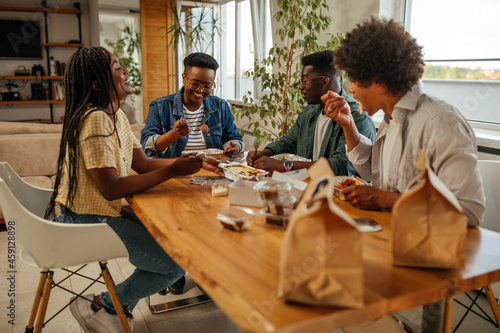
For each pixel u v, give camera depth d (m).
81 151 1.66
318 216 0.86
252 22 5.49
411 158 1.43
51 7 7.78
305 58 2.40
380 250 1.14
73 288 2.53
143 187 1.69
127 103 7.49
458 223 1.00
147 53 6.98
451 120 1.31
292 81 4.27
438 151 1.30
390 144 1.54
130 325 1.95
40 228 1.54
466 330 2.08
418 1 3.28
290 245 0.86
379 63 1.34
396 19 3.38
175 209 1.52
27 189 1.97
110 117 1.80
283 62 4.52
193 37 6.80
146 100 7.12
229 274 0.99
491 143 2.53
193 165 1.76
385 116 1.65
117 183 1.66
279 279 0.94
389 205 1.42
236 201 1.56
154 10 6.87
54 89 7.80
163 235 1.26
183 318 2.25
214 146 2.96
